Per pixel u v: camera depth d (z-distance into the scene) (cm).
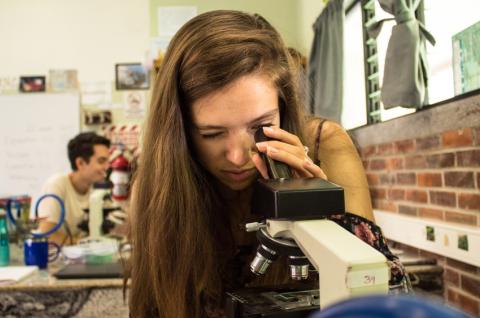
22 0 393
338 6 260
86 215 261
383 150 213
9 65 393
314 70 301
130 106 388
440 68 171
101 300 153
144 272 93
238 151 74
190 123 81
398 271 69
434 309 23
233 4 377
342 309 26
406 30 169
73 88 390
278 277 84
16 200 235
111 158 279
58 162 388
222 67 72
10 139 389
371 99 244
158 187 87
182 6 378
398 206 197
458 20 156
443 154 157
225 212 97
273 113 76
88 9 393
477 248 132
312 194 54
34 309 153
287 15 374
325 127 99
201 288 87
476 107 135
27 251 186
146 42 391
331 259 46
